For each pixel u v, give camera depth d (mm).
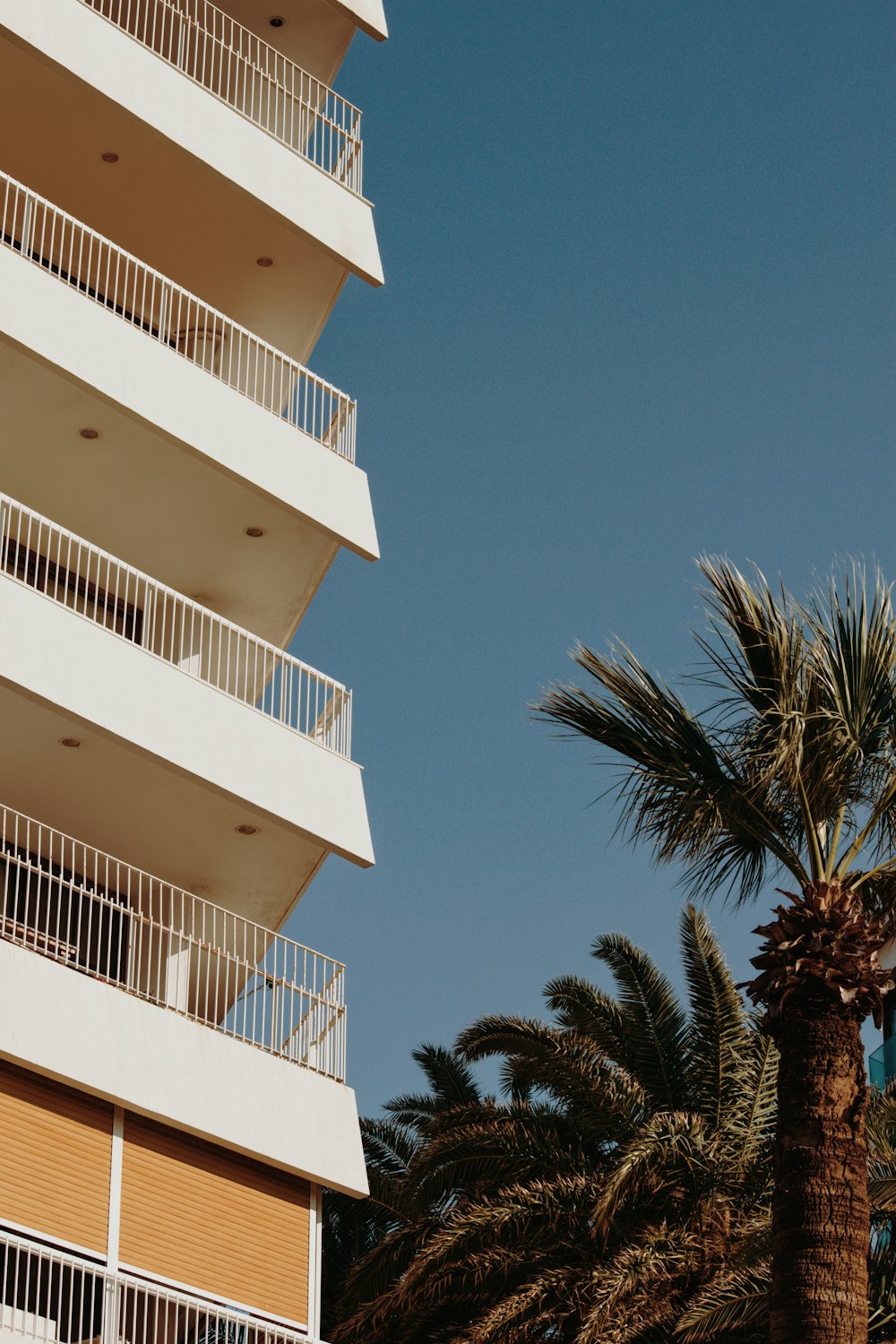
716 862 15945
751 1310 19188
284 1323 18984
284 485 22109
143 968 21516
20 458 21281
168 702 19984
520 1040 24078
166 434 20969
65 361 20016
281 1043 20188
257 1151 19062
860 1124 14219
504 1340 21141
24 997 17641
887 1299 19297
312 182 23766
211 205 23016
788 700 15086
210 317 24219
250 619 23812
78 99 21547
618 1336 20281
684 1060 24359
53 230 21078
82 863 21453
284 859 21750
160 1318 19266
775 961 14578
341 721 22344
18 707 19172
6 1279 16312
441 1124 24547
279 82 24688
